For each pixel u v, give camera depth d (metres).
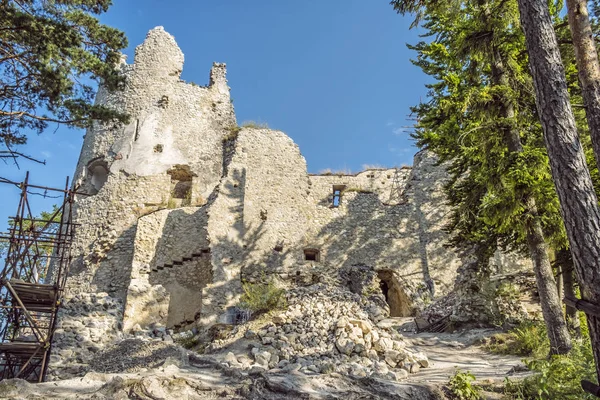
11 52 11.27
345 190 23.48
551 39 6.82
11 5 10.77
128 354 11.39
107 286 19.70
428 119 13.77
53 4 11.58
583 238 5.71
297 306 11.93
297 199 22.38
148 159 22.92
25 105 11.95
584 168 6.07
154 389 5.88
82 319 14.27
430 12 10.98
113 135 23.64
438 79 14.91
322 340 10.47
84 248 21.02
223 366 8.16
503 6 10.47
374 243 22.25
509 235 13.63
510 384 6.97
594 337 5.36
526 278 15.39
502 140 10.56
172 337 15.41
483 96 10.48
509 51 10.85
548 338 9.38
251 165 22.16
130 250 20.66
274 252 20.94
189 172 23.58
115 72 12.58
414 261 21.97
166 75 25.08
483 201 10.43
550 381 6.66
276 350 10.03
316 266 21.33
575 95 11.51
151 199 22.11
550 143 6.37
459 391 6.83
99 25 12.38
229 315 17.69
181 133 24.05
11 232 11.02
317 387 6.69
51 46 10.82
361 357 9.80
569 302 5.69
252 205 21.33
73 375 11.53
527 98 11.12
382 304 19.78
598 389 5.00
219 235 19.88
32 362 11.92
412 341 12.46
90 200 22.16
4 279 10.25
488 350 11.13
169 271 19.80
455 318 14.26
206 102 25.52
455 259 21.95
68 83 11.24
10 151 10.84
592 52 6.66
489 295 14.36
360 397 6.44
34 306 11.88
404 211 23.02
